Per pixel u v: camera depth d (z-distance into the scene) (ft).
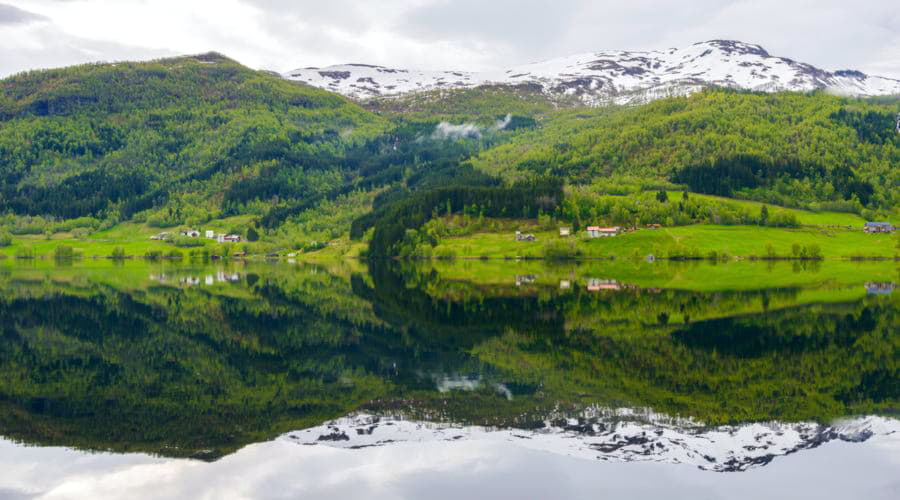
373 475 108.68
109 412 145.07
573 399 148.97
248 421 137.69
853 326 240.12
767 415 136.87
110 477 109.50
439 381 167.84
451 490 103.04
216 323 275.80
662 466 111.24
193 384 169.99
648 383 162.30
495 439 124.06
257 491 103.71
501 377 170.50
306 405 148.77
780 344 208.85
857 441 122.42
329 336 240.32
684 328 240.53
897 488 102.83
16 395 159.43
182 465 114.11
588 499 99.91
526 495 101.35
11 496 102.32
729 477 107.24
